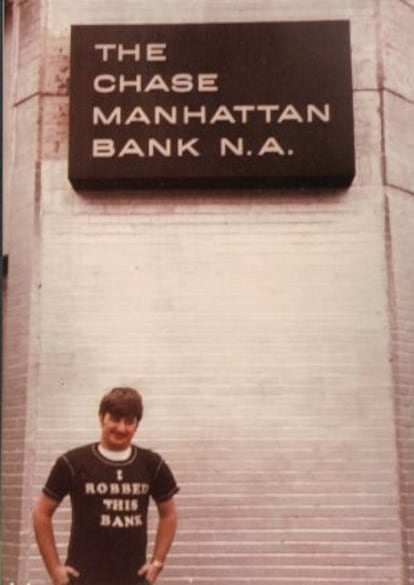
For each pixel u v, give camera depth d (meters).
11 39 6.69
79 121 6.16
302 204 6.17
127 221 6.17
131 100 6.18
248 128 6.14
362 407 5.91
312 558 5.74
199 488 5.83
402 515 5.79
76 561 4.02
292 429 5.89
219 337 6.02
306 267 6.09
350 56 6.27
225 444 5.88
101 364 6.00
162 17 6.42
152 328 6.04
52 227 6.18
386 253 6.10
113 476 4.09
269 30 6.26
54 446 5.91
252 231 6.14
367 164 6.22
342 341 6.00
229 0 6.43
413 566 5.80
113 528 4.03
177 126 6.14
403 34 6.54
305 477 5.83
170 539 4.30
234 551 5.75
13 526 5.93
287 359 5.98
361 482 5.82
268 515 5.79
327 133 6.12
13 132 6.59
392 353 5.98
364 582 5.70
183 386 5.95
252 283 6.08
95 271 6.12
